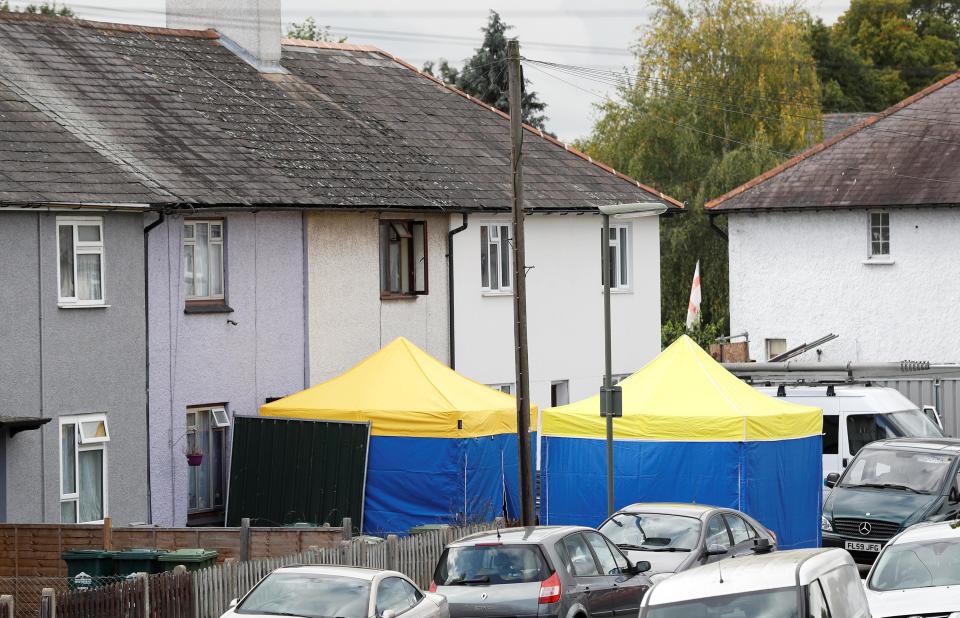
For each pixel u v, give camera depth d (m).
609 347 32.09
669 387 34.91
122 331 34.75
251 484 36.72
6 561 29.98
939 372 47.03
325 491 35.78
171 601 24.84
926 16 110.88
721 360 59.06
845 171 59.22
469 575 23.08
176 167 37.66
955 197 55.44
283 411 37.09
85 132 37.34
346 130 44.91
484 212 44.25
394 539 29.66
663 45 75.81
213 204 36.41
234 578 26.06
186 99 42.03
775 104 75.12
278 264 39.06
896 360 57.19
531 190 46.66
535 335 46.28
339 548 28.19
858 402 40.31
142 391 35.19
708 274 71.75
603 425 34.38
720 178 70.25
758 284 60.38
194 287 37.19
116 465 34.44
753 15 75.19
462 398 36.88
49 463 32.91
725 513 27.31
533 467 37.53
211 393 37.09
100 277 34.38
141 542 29.98
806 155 61.34
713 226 61.41
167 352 35.91
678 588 18.11
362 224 41.19
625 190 49.69
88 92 39.78
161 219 35.25
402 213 42.06
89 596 23.42
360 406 36.28
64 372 33.44
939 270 56.31
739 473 33.28
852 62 102.25
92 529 29.64
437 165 45.22
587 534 24.14
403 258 43.09
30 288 32.91
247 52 46.53
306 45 49.78
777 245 59.84
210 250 37.59
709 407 33.88
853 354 58.06
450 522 35.41
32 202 32.53
